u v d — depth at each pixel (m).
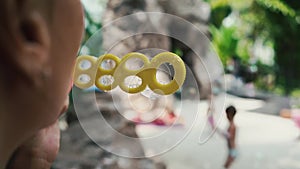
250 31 11.97
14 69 0.32
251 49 11.73
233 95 8.62
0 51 0.31
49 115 0.36
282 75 11.09
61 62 0.35
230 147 4.16
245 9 11.30
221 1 10.77
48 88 0.35
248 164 4.34
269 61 11.48
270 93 9.67
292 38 11.08
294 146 5.10
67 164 3.08
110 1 3.84
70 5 0.35
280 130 5.83
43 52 0.33
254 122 6.21
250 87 9.78
